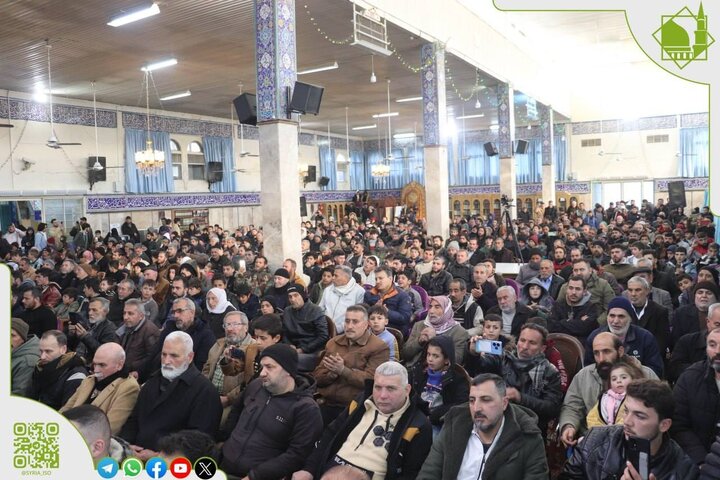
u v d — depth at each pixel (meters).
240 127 20.20
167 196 17.33
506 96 15.08
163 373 3.27
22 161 13.85
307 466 2.93
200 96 15.74
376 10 8.90
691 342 3.82
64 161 14.77
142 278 7.20
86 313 6.24
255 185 20.84
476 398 2.50
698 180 20.61
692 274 6.95
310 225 16.55
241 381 3.84
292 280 6.61
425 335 3.84
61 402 3.75
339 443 2.90
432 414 3.33
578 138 22.59
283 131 6.85
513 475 2.46
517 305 4.79
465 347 4.23
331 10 8.81
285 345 3.17
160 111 17.39
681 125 20.91
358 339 3.96
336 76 14.05
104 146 15.78
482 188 24.66
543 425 3.33
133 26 9.62
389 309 5.45
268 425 3.04
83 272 7.86
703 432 2.89
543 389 3.33
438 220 10.94
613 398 2.97
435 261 7.02
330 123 22.58
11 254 10.50
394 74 13.88
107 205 15.59
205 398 3.25
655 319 4.51
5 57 11.03
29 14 8.78
